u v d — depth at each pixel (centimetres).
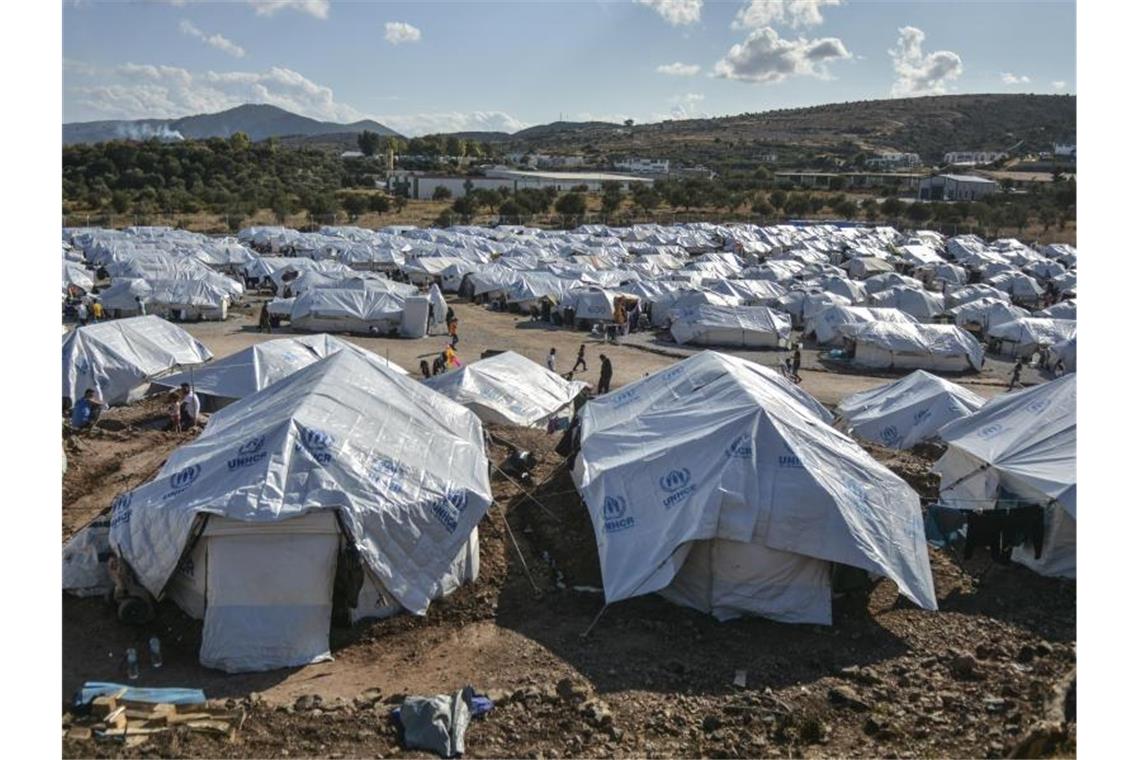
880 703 1228
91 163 12112
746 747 1105
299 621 1343
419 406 1847
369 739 1087
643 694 1243
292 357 2714
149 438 2403
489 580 1609
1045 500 1683
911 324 4259
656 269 6812
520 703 1192
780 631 1475
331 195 11669
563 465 2138
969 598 1603
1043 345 4319
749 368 2225
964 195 13788
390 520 1432
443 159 19262
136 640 1354
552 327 5012
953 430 2011
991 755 1073
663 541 1511
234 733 1077
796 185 15550
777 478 1559
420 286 6316
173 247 6325
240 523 1349
